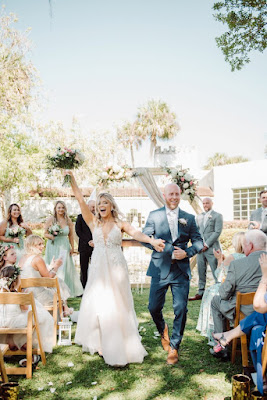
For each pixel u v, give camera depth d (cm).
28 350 321
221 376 324
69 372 332
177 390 298
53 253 625
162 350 388
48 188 1686
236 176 1856
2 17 1405
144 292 697
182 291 357
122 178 726
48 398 285
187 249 358
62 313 439
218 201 1925
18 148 1280
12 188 1330
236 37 756
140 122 3203
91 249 647
